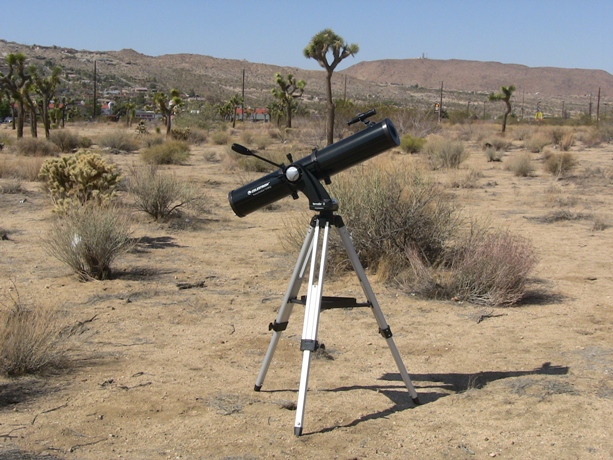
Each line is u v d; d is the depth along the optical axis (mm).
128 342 6762
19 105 41188
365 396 5438
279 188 4922
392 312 7879
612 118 59969
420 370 6074
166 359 6281
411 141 33125
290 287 5109
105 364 6117
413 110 50594
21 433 4680
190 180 21484
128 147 37656
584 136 48406
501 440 4641
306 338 4668
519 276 8531
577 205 17188
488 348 6672
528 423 4922
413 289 8625
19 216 14484
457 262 9266
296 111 74562
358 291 8727
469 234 10578
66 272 9578
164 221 13797
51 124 71438
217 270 9961
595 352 6508
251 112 109500
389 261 9359
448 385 5711
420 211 9680
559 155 27219
